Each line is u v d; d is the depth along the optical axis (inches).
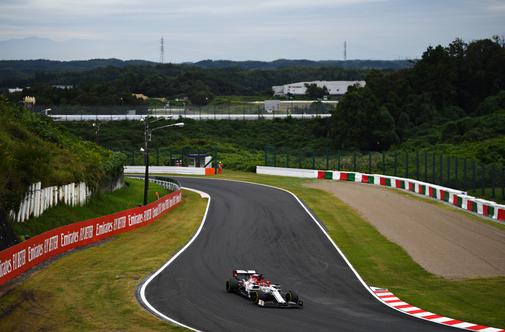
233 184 3024.1
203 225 1850.4
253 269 1278.3
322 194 2598.4
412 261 1402.6
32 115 2436.0
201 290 1084.5
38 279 1135.0
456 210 2154.3
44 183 1694.1
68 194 1838.1
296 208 2198.6
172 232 1726.1
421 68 5536.4
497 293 1132.5
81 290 1065.5
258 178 3329.2
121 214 1701.5
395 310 987.3
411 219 1975.9
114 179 2509.8
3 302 972.6
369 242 1616.6
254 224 1868.8
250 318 902.4
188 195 2618.1
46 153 1882.4
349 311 965.2
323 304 1008.2
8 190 1461.6
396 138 4544.8
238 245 1544.0
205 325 866.1
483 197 2410.2
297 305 971.9
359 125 4645.7
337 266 1332.4
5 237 1299.2
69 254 1378.0
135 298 1019.9
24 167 1653.5
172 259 1358.3
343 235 1705.2
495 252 1497.3
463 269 1328.7
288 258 1401.3
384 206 2251.5
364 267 1330.0
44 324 870.4
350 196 2527.1
